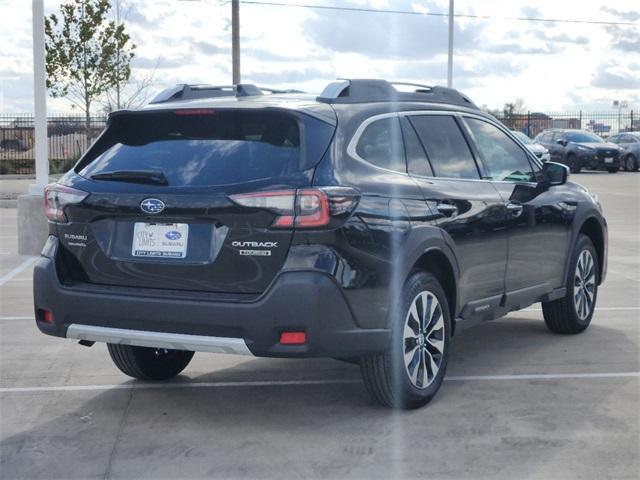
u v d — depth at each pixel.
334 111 5.27
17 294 9.84
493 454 4.79
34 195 13.02
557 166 7.07
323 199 4.80
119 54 30.25
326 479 4.48
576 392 5.93
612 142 36.66
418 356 5.52
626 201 22.00
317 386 6.15
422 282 5.49
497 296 6.41
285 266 4.81
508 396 5.85
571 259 7.38
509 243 6.45
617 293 9.77
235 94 5.88
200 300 4.91
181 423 5.39
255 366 6.71
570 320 7.54
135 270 5.13
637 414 5.46
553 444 4.93
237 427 5.30
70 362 6.86
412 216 5.39
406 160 5.64
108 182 5.25
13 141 33.81
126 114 5.38
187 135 5.27
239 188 4.87
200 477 4.53
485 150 6.50
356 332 4.98
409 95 5.97
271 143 5.05
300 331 4.80
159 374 6.29
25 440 5.10
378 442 5.00
